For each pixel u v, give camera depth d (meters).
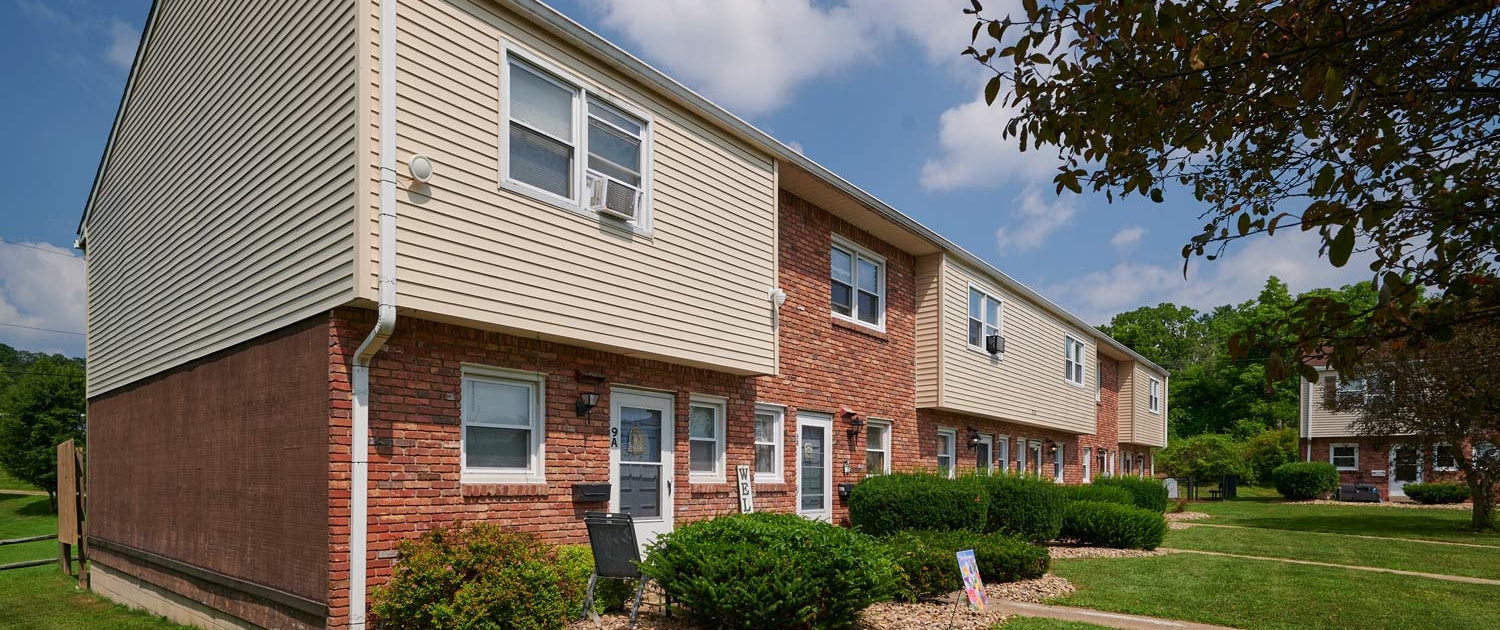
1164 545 16.00
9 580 13.63
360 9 6.90
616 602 8.16
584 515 8.48
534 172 8.23
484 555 7.12
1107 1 3.21
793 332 12.63
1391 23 2.75
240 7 8.85
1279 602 9.64
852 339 14.05
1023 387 19.33
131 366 11.37
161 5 10.95
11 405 33.41
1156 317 64.94
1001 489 13.22
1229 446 39.59
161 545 9.94
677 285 9.65
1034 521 13.28
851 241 14.23
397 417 7.31
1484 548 16.09
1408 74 3.17
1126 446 31.42
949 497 12.00
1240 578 11.36
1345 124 3.17
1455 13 2.77
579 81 8.65
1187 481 38.06
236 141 8.73
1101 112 3.35
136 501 10.85
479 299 7.51
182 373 9.68
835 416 13.55
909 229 14.55
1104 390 28.52
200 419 9.12
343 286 6.81
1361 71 3.04
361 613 6.88
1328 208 2.81
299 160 7.55
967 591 7.93
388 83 6.95
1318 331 2.87
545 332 8.07
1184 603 9.53
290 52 7.82
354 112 6.84
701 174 10.15
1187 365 62.50
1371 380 21.36
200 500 8.98
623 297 8.94
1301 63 3.11
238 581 8.05
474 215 7.54
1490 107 3.18
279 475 7.51
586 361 9.16
